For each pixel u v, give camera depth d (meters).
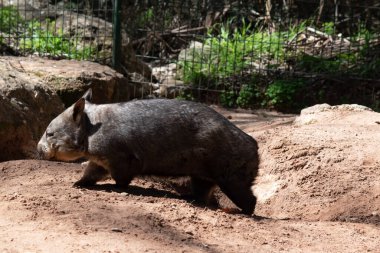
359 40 20.33
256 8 22.77
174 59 21.48
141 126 9.27
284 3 21.92
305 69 19.22
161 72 20.30
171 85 18.97
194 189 9.77
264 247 7.37
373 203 9.40
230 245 7.29
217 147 9.23
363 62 19.16
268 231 8.00
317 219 9.43
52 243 6.82
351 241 7.85
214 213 8.51
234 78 18.97
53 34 18.97
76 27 19.33
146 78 19.52
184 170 9.39
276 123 14.47
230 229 7.90
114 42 18.11
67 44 18.72
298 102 18.36
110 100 14.74
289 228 8.22
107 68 15.49
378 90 18.72
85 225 7.39
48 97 12.89
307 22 21.75
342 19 22.14
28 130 11.95
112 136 9.27
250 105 18.56
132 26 22.64
